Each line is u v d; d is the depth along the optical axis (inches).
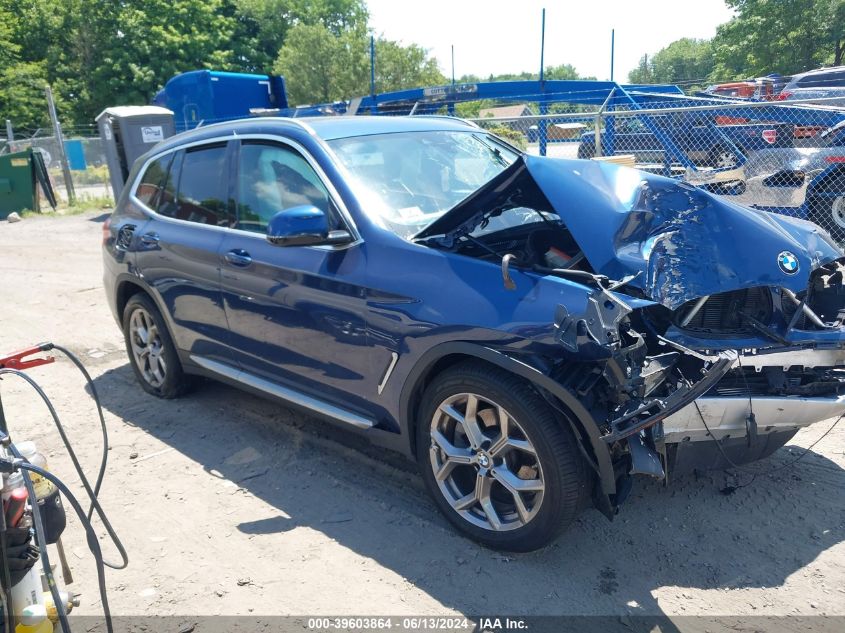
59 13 1758.1
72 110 1736.0
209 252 171.8
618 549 126.9
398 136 169.9
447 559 125.7
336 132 163.2
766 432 121.2
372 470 158.9
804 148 335.6
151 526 140.3
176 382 199.2
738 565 121.6
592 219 124.3
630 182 132.6
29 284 376.2
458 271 127.9
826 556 123.1
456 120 195.3
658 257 121.9
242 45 1961.1
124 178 627.2
